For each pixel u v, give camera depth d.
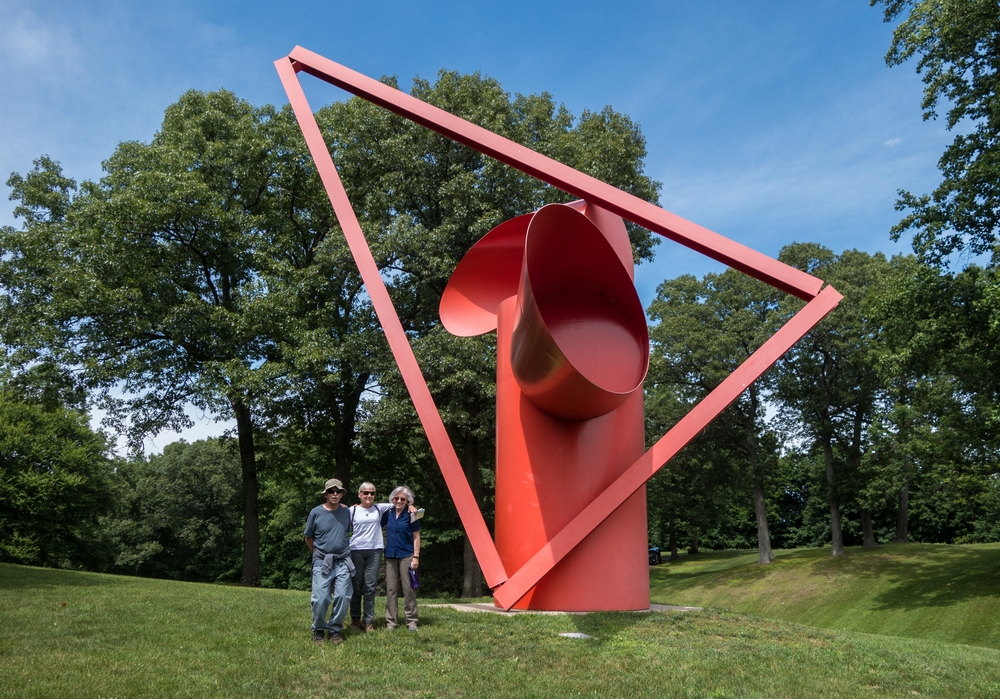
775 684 5.59
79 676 4.71
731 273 32.88
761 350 8.22
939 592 23.42
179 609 7.85
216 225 18.89
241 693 4.65
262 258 18.75
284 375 17.75
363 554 6.56
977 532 42.75
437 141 20.22
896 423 27.81
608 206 8.60
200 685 4.73
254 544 19.84
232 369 17.33
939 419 23.44
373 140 20.05
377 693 4.89
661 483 36.56
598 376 8.50
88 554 41.16
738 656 6.30
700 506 42.81
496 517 9.29
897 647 7.29
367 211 19.33
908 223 19.02
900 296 18.75
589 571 8.44
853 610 24.14
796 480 52.41
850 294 29.62
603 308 8.75
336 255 18.14
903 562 28.55
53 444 31.48
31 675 4.67
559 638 6.62
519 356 8.11
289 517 38.59
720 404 8.10
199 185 18.11
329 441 22.72
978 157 17.83
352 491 29.97
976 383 19.62
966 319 17.72
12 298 19.75
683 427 8.12
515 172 19.08
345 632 6.48
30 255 19.62
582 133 22.06
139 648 5.63
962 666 6.62
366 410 19.44
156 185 17.97
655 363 23.11
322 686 4.99
